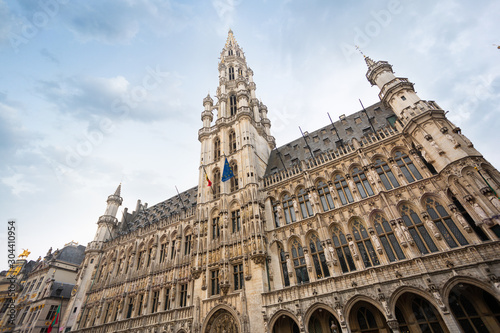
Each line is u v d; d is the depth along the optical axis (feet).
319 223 90.17
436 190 76.07
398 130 92.68
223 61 200.54
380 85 103.09
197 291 98.89
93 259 160.56
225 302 89.51
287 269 89.71
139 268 137.08
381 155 92.63
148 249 140.87
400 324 68.39
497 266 59.52
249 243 96.84
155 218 164.76
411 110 87.97
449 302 65.51
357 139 106.63
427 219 73.87
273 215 106.01
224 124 145.28
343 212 89.45
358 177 94.27
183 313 102.94
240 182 116.47
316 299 76.95
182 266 119.55
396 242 77.05
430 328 64.80
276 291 84.12
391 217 78.69
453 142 74.95
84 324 133.90
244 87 162.20
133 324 114.21
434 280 65.05
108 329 119.75
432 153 79.51
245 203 106.93
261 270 89.66
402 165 87.66
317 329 77.87
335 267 80.79
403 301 70.23
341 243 85.40
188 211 138.31
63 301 164.55
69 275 185.37
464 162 71.36
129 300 126.62
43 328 151.33
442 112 82.53
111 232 179.83
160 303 112.98
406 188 81.35
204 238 111.24
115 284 137.49
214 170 132.46
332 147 113.29
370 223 82.17
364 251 80.64
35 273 190.49
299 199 104.22
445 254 66.54
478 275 60.54
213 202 119.85
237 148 129.90
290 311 78.59
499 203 62.95
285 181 109.91
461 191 70.90
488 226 63.57
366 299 70.54
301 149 128.57
